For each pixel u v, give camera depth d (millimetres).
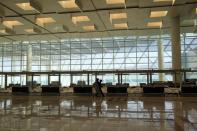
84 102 17516
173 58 22828
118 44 36125
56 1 17719
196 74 32625
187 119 9273
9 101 18859
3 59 40531
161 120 9070
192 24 25766
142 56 35531
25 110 12445
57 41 36281
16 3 17969
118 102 17312
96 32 28391
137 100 19250
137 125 8109
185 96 22594
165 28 26422
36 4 18266
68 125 8164
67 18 22219
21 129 7531
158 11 20406
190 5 18672
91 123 8523
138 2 17984
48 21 23984
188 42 33812
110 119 9398
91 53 37094
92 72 27016
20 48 39719
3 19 22469
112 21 23047
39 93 26688
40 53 38844
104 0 17500
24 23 23938
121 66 36156
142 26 25359
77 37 31734
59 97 23797
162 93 23469
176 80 24203
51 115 10555
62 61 38188
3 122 8766
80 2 17891
